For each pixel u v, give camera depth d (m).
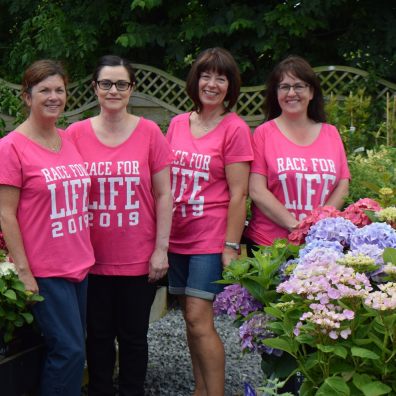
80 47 10.20
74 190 3.42
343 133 8.06
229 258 3.82
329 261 2.71
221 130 3.85
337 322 2.46
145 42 9.82
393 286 2.51
